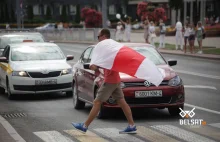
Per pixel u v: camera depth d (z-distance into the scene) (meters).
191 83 39.81
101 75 24.64
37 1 186.12
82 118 25.39
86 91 26.61
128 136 20.42
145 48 27.98
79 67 28.48
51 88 33.28
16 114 27.06
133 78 24.02
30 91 32.97
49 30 117.00
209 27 116.12
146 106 23.95
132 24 184.12
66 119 25.14
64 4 193.12
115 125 23.08
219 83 39.81
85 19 137.88
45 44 37.53
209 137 20.08
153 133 20.98
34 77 32.94
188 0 150.12
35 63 34.06
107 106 23.84
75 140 19.91
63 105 30.38
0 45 44.34
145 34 85.12
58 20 190.88
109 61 19.58
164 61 27.17
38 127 23.02
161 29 81.12
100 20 137.25
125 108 20.81
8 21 177.62
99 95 20.47
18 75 32.88
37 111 28.05
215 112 26.25
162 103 24.14
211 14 183.75
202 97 31.98
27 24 171.88
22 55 35.38
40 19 180.62
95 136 20.56
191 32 68.94
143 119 24.61
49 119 25.22
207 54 68.25
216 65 55.66
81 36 112.06
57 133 21.42
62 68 33.69
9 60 34.94
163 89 23.97
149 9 129.12
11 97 33.56
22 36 45.78
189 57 67.06
